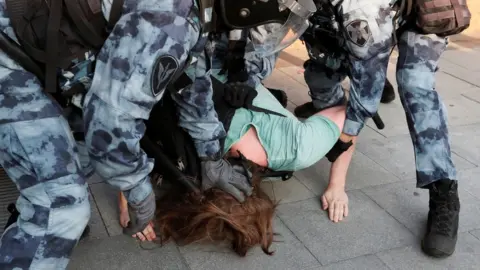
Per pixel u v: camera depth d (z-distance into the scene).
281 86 3.81
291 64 4.26
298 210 2.45
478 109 3.65
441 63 4.51
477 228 2.40
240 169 2.18
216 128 2.05
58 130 1.49
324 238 2.27
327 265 2.12
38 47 1.41
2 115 1.44
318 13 2.09
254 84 2.54
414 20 2.17
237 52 1.90
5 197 2.34
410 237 2.32
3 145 1.46
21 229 1.51
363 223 2.39
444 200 2.27
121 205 2.19
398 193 2.62
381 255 2.20
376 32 1.96
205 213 2.04
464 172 2.85
